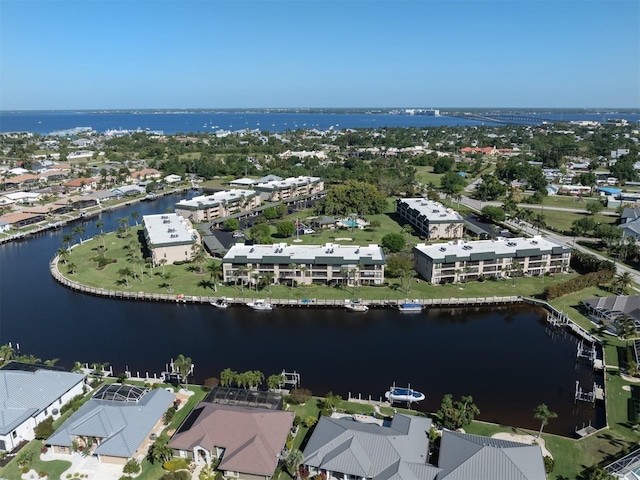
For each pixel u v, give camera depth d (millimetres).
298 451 76375
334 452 77125
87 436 82438
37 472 77625
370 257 161125
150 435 85562
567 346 124438
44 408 90438
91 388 102438
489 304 148000
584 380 108625
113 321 139125
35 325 136750
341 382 107812
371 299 148250
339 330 133000
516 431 88875
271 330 133000
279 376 100250
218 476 75438
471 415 88750
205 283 161875
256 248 169875
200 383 106500
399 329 133750
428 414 94000
